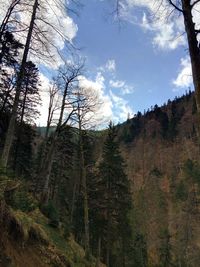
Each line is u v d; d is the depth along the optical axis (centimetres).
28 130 3666
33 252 1167
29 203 1616
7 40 1628
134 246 4966
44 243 1338
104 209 3491
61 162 4397
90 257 2269
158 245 7456
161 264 5822
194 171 11344
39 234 1333
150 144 16238
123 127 19400
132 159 15475
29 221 1284
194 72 629
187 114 17212
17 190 1389
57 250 1396
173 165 13562
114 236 3862
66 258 1415
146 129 17612
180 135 15838
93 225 3731
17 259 976
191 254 7481
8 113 2827
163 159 14488
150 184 12225
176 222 9188
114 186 3341
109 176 3269
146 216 9162
